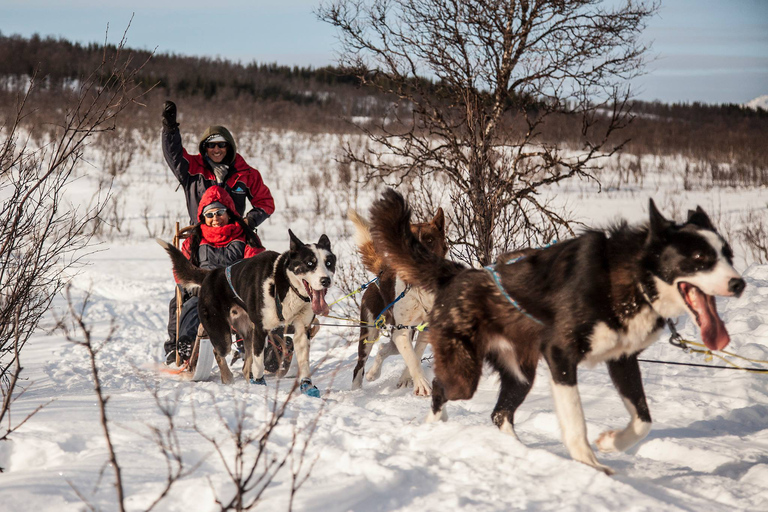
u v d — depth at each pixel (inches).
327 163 902.4
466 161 249.8
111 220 602.2
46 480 102.1
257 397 177.3
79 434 131.4
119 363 266.8
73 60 1433.3
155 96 1355.8
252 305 214.2
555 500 96.9
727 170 922.7
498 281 135.6
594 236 123.6
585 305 120.6
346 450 118.6
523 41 245.8
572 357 123.1
